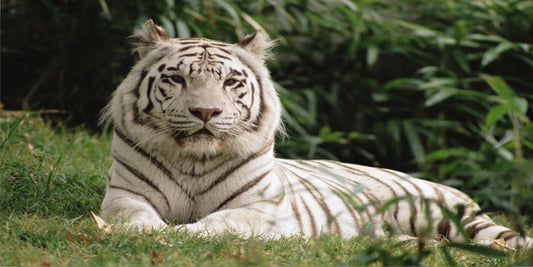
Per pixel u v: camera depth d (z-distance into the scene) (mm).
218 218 7137
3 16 15914
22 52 15820
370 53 16953
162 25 15000
